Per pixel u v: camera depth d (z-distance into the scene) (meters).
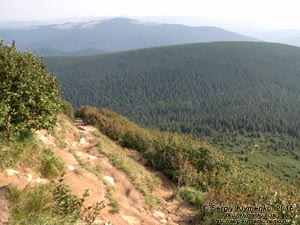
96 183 8.58
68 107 22.64
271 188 10.63
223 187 9.93
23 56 8.51
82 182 8.12
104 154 12.63
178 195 10.22
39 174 7.18
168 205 9.47
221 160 13.84
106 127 20.55
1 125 6.86
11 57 7.93
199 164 13.35
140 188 9.79
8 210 4.91
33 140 8.09
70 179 7.83
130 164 12.30
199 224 8.04
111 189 8.83
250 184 11.06
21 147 7.33
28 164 7.16
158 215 8.41
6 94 7.07
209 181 11.75
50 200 5.66
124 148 16.81
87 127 19.30
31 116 7.90
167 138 15.19
